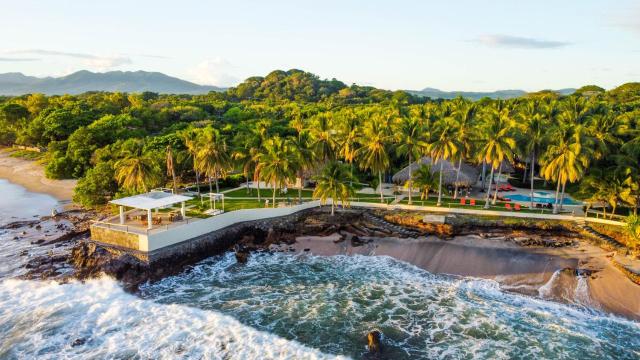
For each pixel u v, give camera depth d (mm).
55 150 121125
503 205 79062
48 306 50438
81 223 78625
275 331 45375
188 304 51375
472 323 47188
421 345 43094
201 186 91062
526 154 84375
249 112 164750
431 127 95875
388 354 41500
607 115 92875
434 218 70875
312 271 61000
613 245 62000
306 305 51031
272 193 88188
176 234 61344
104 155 100312
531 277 57031
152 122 143625
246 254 66375
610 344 43438
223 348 42344
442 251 64812
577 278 55375
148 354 41469
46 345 42906
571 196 78438
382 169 78938
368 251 66750
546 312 49438
